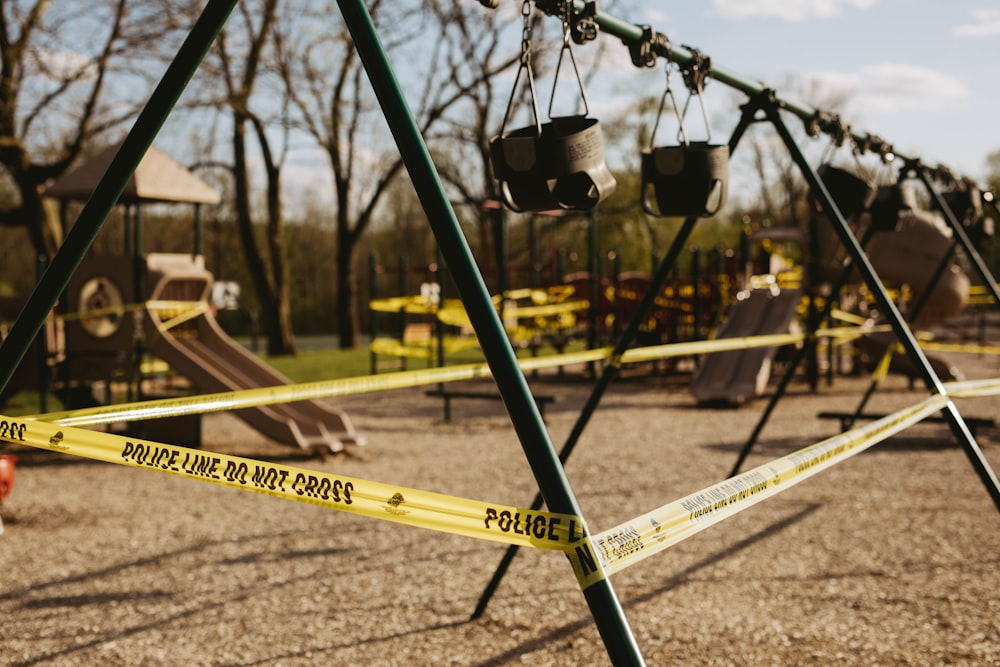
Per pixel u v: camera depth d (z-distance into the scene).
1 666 3.30
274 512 5.91
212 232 45.03
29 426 2.04
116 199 1.93
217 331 9.78
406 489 1.79
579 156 2.46
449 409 11.19
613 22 2.86
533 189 2.56
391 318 50.41
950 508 5.75
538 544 1.68
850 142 4.98
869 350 14.38
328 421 9.05
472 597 4.07
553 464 1.71
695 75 3.30
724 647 3.43
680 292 18.08
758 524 5.38
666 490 6.55
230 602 4.04
